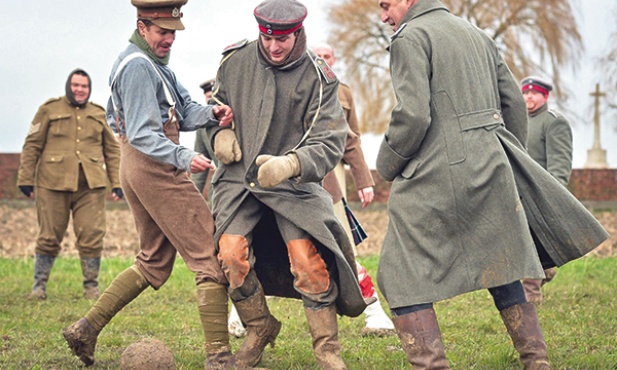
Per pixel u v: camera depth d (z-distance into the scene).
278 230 5.88
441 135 5.16
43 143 10.29
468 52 5.29
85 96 10.40
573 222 5.23
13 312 8.59
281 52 5.49
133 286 5.98
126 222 23.48
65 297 10.03
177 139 5.78
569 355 6.39
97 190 10.31
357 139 7.85
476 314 8.46
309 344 6.95
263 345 5.87
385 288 5.20
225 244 5.57
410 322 5.12
